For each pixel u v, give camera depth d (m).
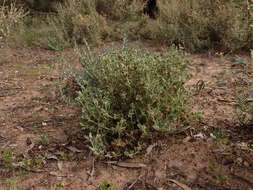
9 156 2.81
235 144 2.80
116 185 2.49
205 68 4.67
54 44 6.08
